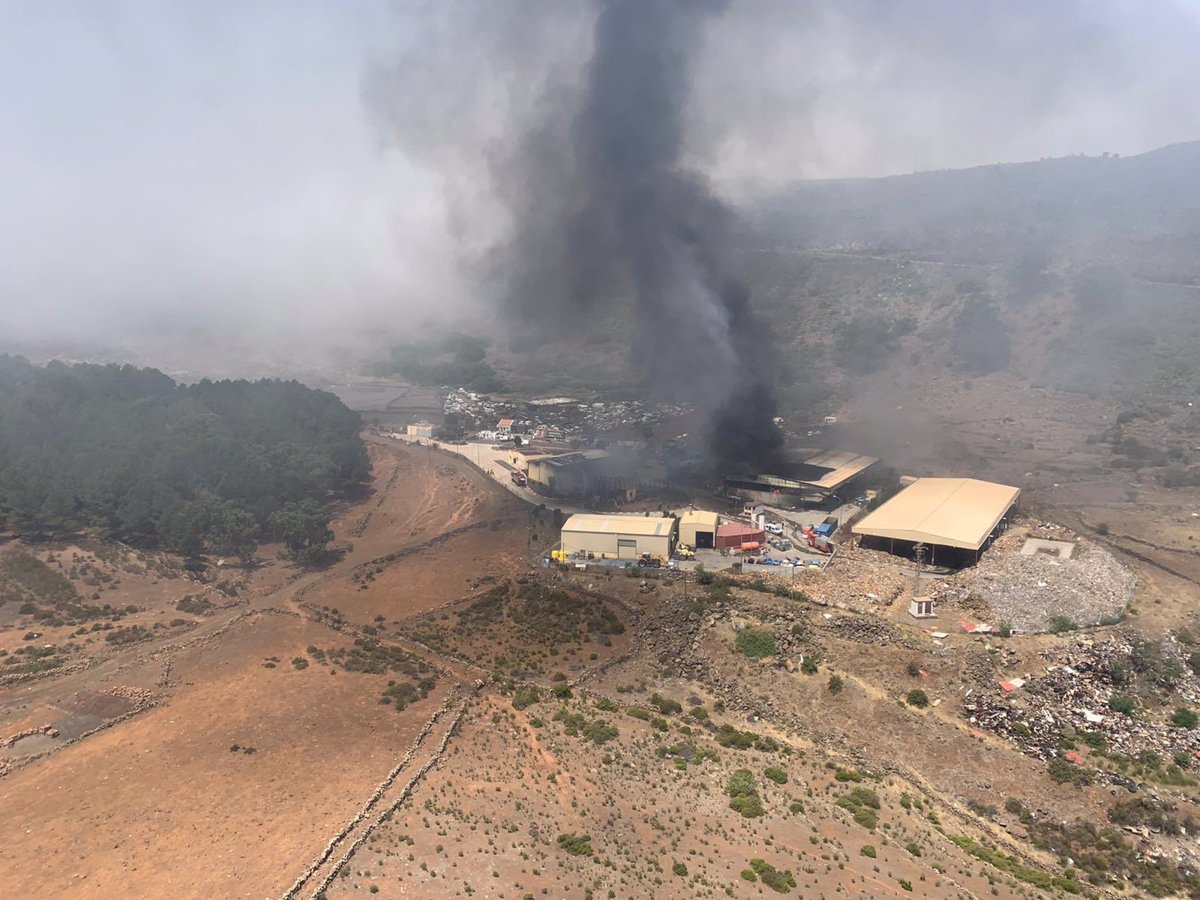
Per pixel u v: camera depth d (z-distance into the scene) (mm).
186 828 49781
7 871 46031
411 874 44438
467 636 80438
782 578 87938
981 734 61125
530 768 56562
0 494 99125
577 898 42344
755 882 43656
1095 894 45688
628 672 73375
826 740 62500
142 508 100188
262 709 65688
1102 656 69562
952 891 44000
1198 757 58062
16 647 76188
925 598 79062
